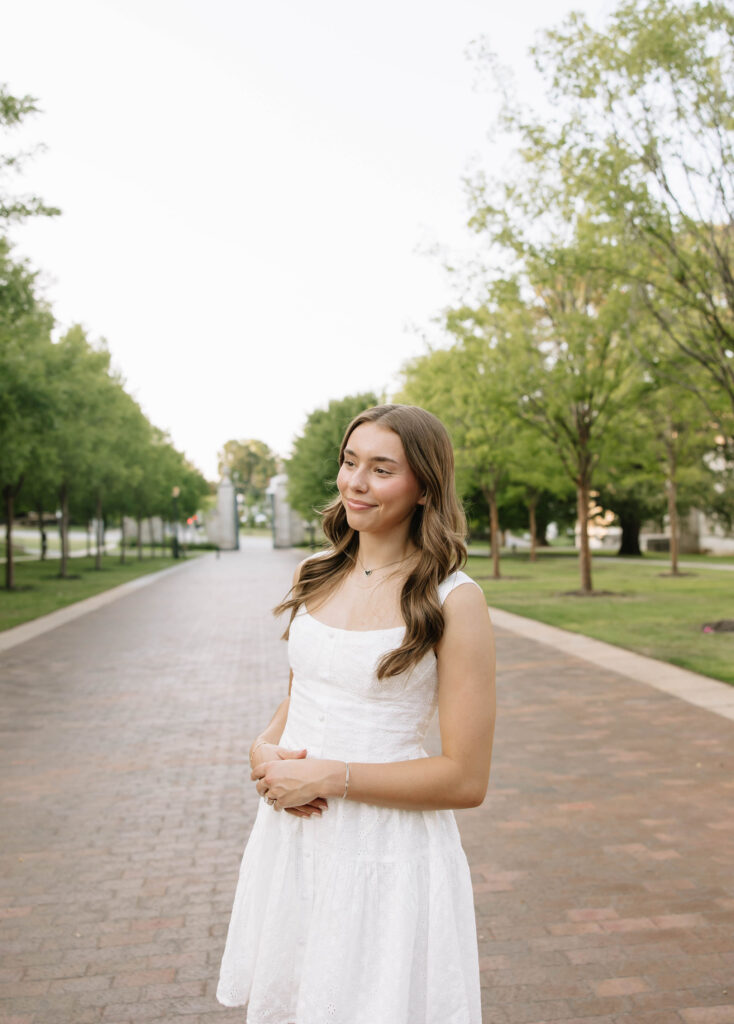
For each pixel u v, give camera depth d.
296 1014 1.39
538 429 16.77
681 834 4.27
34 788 5.22
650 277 11.38
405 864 1.39
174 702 7.86
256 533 107.75
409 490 1.50
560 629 12.23
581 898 3.54
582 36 10.16
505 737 6.26
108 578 27.83
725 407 13.73
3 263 12.78
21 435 16.61
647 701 7.39
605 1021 2.66
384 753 1.43
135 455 32.56
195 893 3.68
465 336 16.17
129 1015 2.73
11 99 10.66
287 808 1.42
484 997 2.80
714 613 13.63
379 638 1.44
